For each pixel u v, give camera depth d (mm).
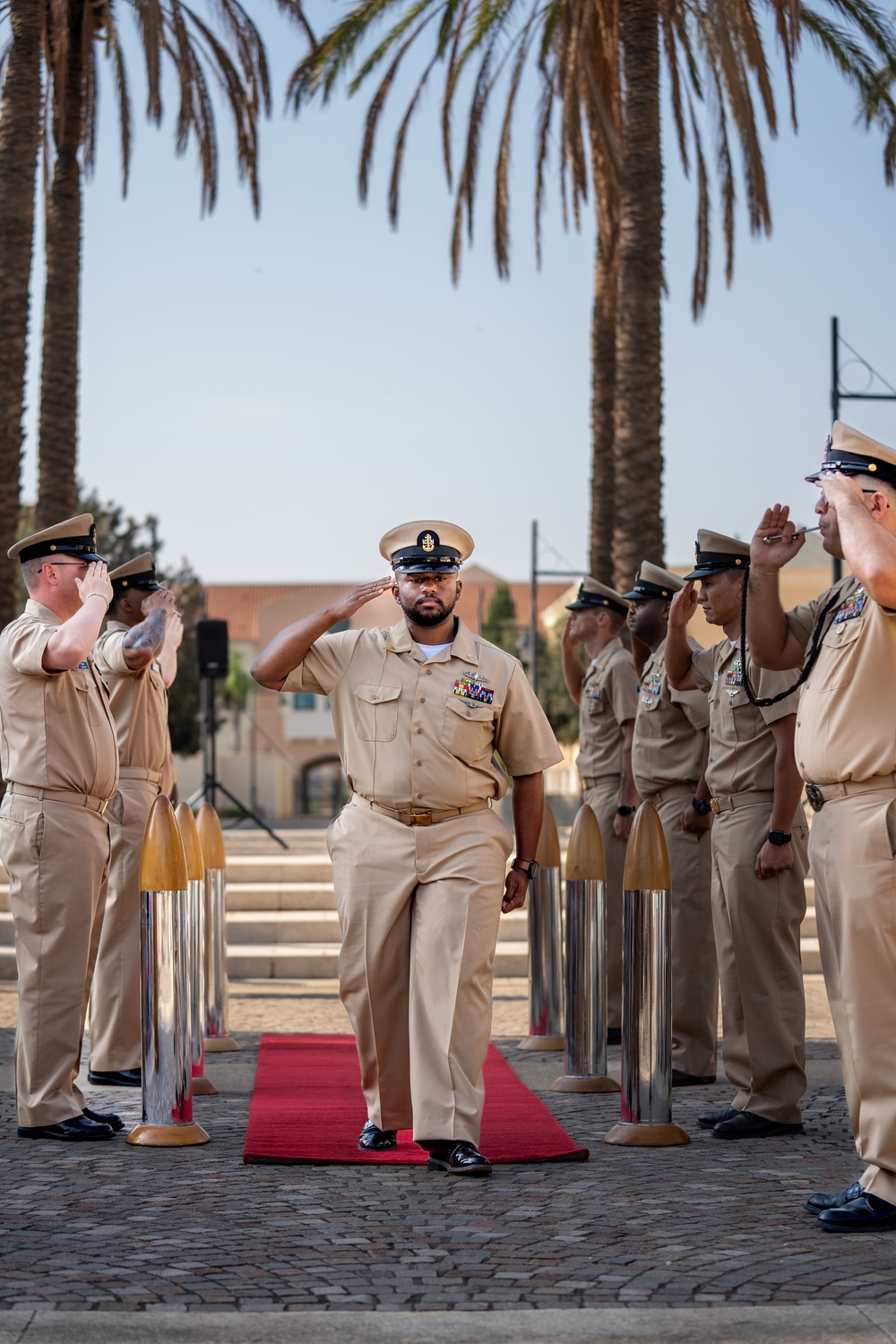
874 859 4539
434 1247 4367
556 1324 3666
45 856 5980
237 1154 5703
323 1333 3607
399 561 5652
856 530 4488
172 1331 3609
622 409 13773
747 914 6215
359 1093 6996
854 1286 3953
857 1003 4566
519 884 5828
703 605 6527
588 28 14852
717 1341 3537
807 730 4754
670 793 7590
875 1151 4551
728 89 13531
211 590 67500
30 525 26781
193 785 53625
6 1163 5531
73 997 6035
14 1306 3791
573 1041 7305
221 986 8406
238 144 17203
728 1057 6332
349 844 5645
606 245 16469
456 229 17141
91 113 17812
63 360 16344
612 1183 5207
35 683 5977
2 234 14336
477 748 5598
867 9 14672
